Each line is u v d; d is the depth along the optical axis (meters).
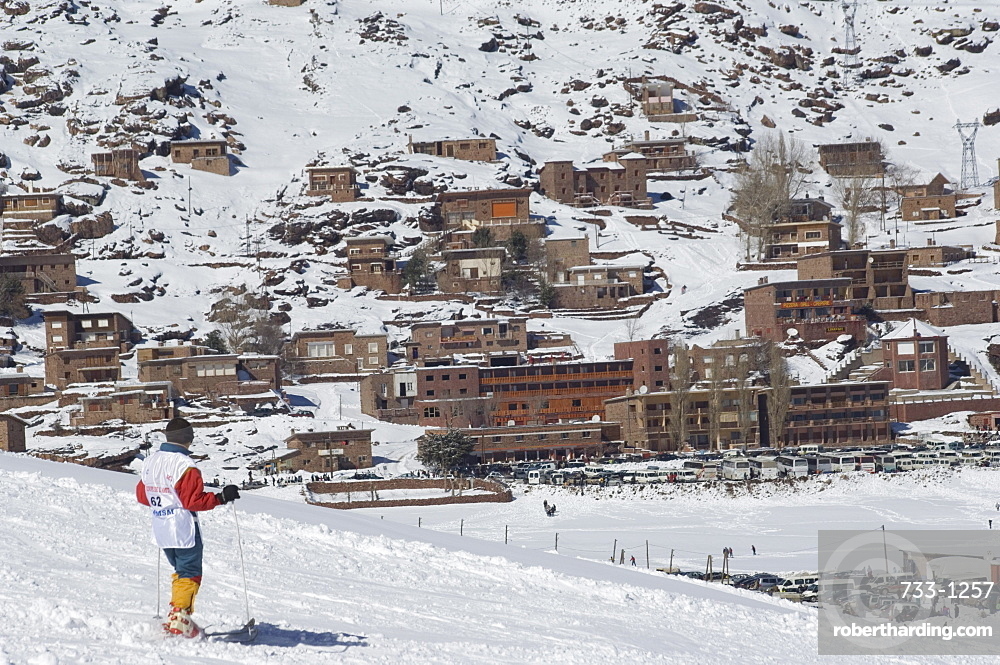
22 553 46.16
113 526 55.22
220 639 36.06
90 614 36.19
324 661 34.78
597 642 43.78
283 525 62.25
